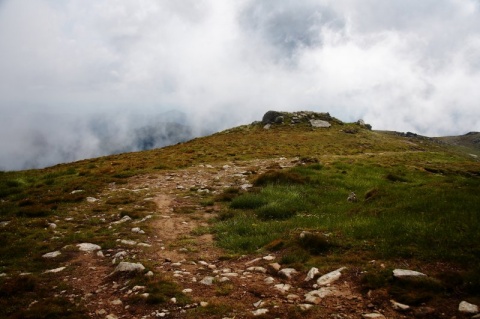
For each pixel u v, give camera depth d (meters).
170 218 16.12
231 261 10.66
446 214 11.26
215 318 6.89
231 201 19.70
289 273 8.96
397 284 7.61
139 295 7.87
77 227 14.28
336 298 7.40
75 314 7.16
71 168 31.72
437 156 60.09
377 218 12.66
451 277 7.52
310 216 15.76
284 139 73.38
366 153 60.25
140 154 47.97
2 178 25.73
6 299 7.79
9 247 11.45
